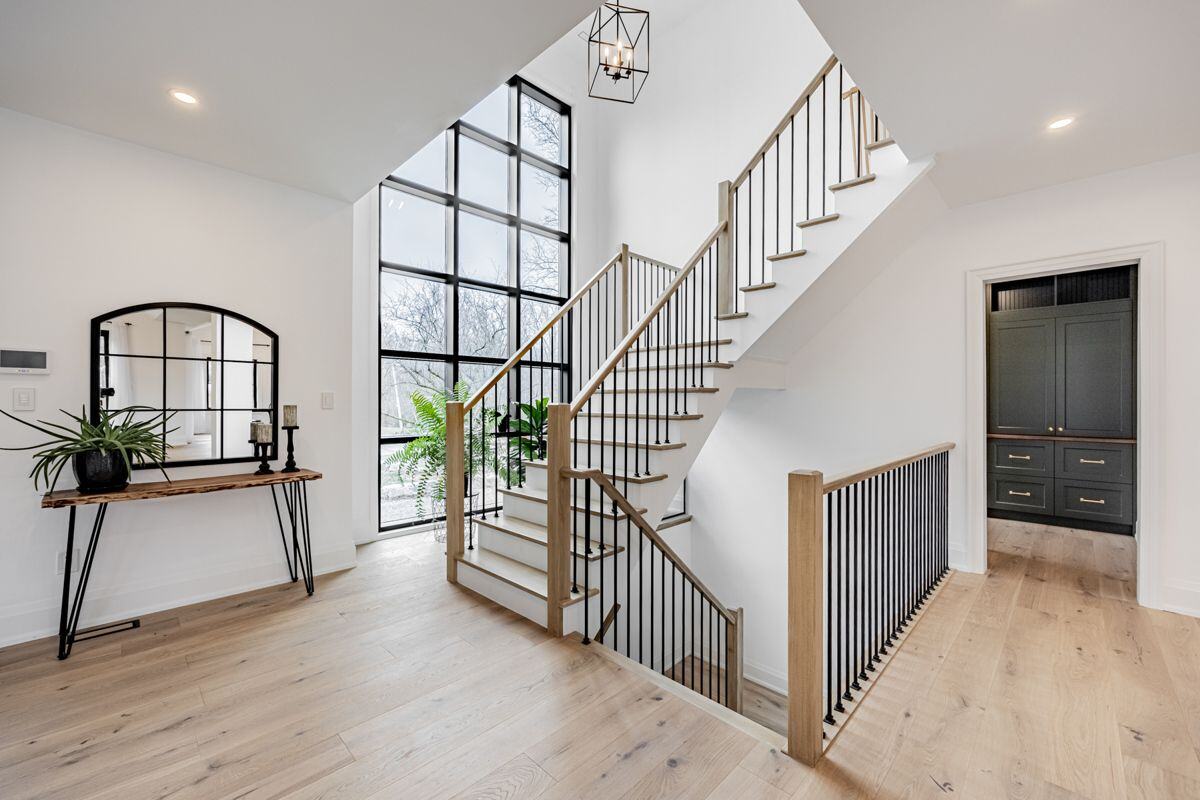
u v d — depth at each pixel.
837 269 3.17
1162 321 2.74
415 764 1.59
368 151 2.72
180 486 2.51
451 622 2.59
